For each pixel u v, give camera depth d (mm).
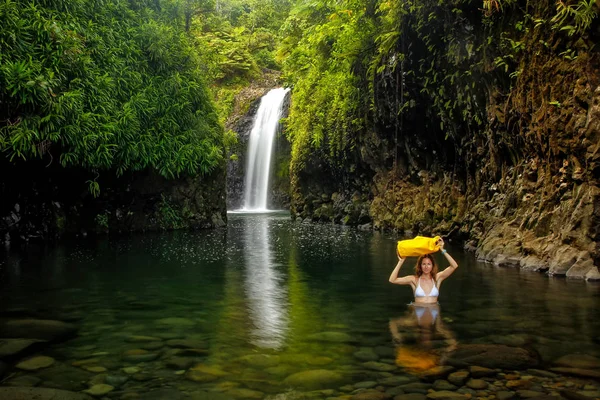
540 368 3111
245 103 34688
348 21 13750
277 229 15844
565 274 6379
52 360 3379
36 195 11883
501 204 8562
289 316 4578
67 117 10469
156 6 16188
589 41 6113
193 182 16062
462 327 4090
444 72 10102
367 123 15039
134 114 12938
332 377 3012
